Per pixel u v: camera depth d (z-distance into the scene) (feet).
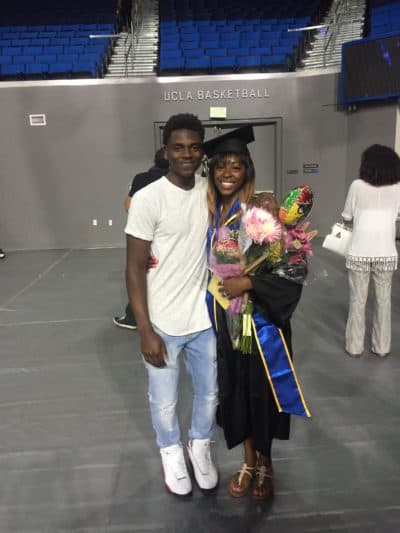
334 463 6.75
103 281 17.88
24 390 9.25
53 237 25.64
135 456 7.04
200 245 5.40
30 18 33.83
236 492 6.14
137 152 24.76
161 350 5.40
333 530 5.57
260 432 5.67
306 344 11.16
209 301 5.59
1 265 21.67
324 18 30.89
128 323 12.43
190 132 4.89
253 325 5.42
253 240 5.00
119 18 33.99
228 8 34.42
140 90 24.11
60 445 7.36
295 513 5.84
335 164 25.03
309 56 27.53
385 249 9.55
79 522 5.78
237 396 5.72
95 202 25.31
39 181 24.95
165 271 5.34
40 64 25.31
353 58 22.58
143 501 6.10
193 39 29.60
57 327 12.85
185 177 5.08
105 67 27.12
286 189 25.62
